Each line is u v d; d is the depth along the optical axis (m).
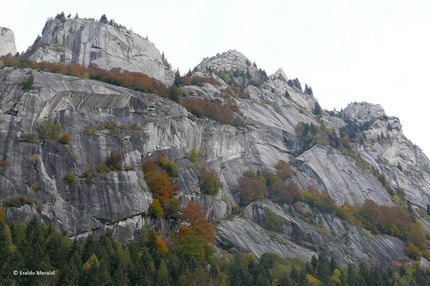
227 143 146.25
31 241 75.12
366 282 105.81
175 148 123.25
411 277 116.38
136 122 116.81
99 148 102.00
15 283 67.38
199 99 154.12
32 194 88.44
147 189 102.50
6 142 92.31
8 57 146.62
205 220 103.69
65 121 104.19
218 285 83.88
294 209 136.12
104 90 117.06
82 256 77.50
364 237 134.62
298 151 172.38
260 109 188.88
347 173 166.88
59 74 116.81
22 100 99.75
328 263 107.12
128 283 75.44
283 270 97.44
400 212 150.75
